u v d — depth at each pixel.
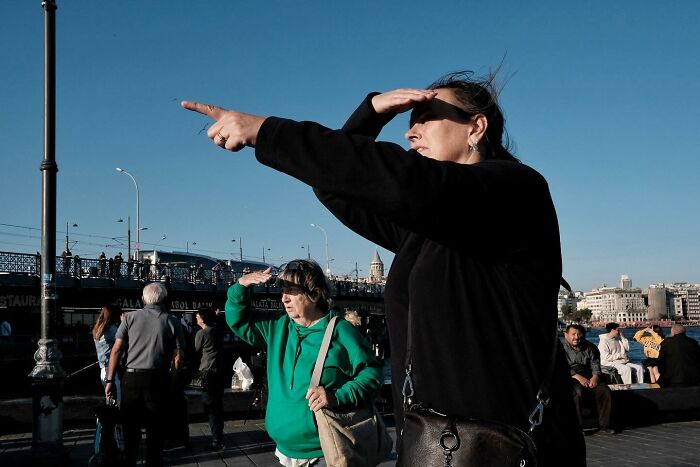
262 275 3.61
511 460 1.31
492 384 1.38
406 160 1.28
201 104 1.39
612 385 11.68
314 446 3.41
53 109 8.17
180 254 66.19
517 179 1.40
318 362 3.46
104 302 37.09
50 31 8.18
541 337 1.42
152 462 6.47
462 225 1.33
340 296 57.94
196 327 22.30
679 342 11.39
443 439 1.34
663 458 7.84
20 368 23.44
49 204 7.98
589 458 7.92
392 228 1.85
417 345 1.45
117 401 6.95
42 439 7.43
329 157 1.28
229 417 10.97
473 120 1.63
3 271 29.77
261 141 1.32
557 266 1.50
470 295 1.41
